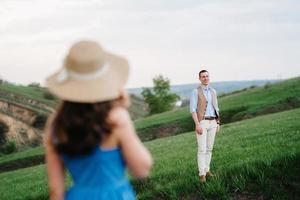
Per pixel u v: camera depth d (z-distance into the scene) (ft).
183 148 90.63
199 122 40.68
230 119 197.88
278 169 38.40
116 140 11.89
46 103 511.81
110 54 12.10
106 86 11.48
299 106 192.24
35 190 59.88
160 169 51.93
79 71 11.45
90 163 12.00
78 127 11.48
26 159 189.88
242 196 36.32
